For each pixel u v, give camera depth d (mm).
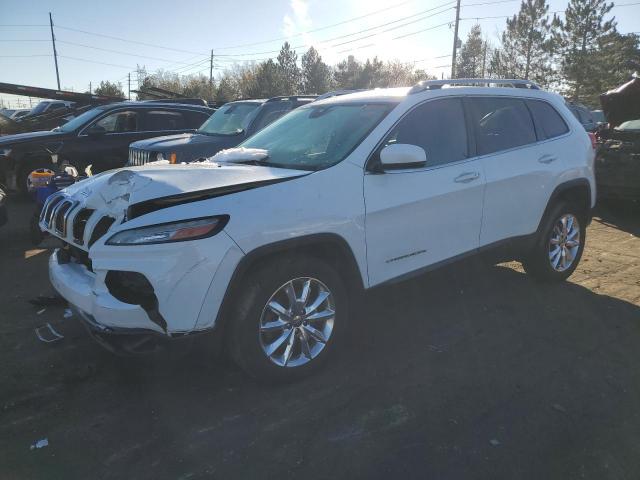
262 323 3166
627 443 2811
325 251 3463
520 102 4785
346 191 3432
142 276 2873
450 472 2596
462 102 4297
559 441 2828
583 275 5547
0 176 9508
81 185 3793
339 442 2820
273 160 3873
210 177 3223
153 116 10312
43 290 5160
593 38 46312
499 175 4332
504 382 3406
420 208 3795
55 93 17406
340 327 3510
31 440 2834
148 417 3047
